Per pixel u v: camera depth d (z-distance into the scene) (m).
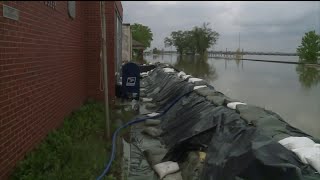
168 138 7.47
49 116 6.94
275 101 14.11
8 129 4.83
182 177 5.50
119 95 12.33
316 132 8.74
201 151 5.84
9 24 4.89
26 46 5.61
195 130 6.33
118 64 16.11
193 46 98.00
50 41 7.09
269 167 3.92
